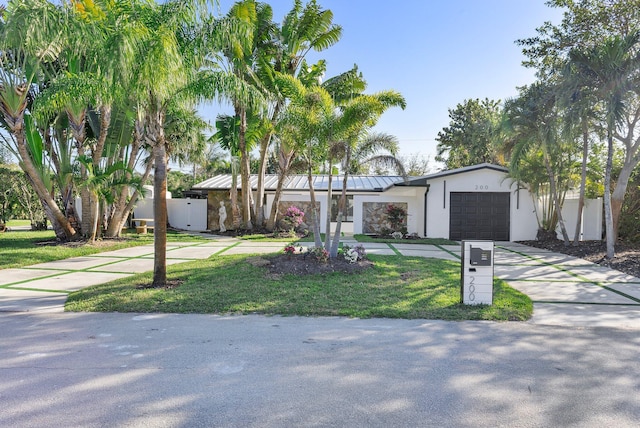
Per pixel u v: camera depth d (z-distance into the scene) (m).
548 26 13.65
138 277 8.23
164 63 6.52
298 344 4.55
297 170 13.00
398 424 2.92
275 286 7.33
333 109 9.23
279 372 3.80
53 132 13.87
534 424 2.94
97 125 14.20
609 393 3.41
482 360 4.11
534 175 14.98
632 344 4.60
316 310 5.83
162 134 7.38
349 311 5.79
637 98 11.27
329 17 16.11
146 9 7.12
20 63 11.20
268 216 20.50
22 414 3.03
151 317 5.60
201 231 21.00
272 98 12.35
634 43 10.12
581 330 5.12
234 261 10.12
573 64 10.72
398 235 16.94
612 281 8.39
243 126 17.34
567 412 3.10
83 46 7.23
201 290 7.02
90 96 7.94
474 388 3.49
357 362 4.05
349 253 9.38
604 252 12.15
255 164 31.47
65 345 4.50
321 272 8.48
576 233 14.08
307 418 3.00
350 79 17.14
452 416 3.04
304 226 19.25
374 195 18.94
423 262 10.28
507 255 12.69
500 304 6.19
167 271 8.88
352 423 2.93
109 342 4.60
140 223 20.50
